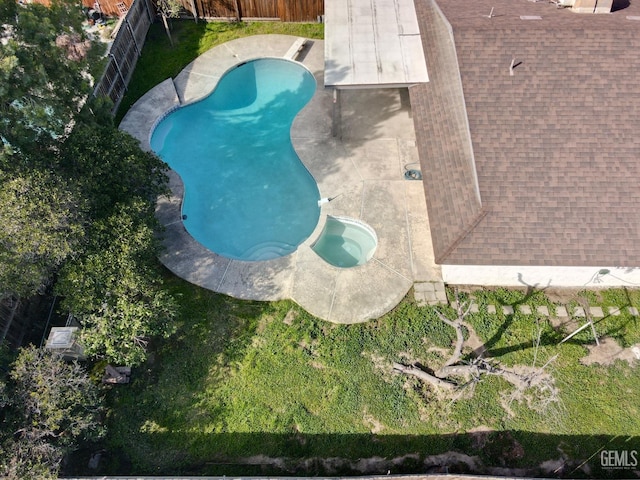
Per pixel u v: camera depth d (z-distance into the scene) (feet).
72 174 64.49
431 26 85.61
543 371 63.21
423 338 67.05
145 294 61.87
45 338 68.23
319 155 86.53
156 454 60.29
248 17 108.88
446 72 77.41
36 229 56.95
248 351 66.85
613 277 68.23
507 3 82.99
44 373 55.52
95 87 83.61
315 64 100.78
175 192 82.69
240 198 83.97
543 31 70.95
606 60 69.46
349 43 84.07
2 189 57.93
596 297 69.87
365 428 60.95
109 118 74.13
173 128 93.61
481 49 71.15
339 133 89.45
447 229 64.80
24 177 58.54
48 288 72.18
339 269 73.20
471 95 69.05
